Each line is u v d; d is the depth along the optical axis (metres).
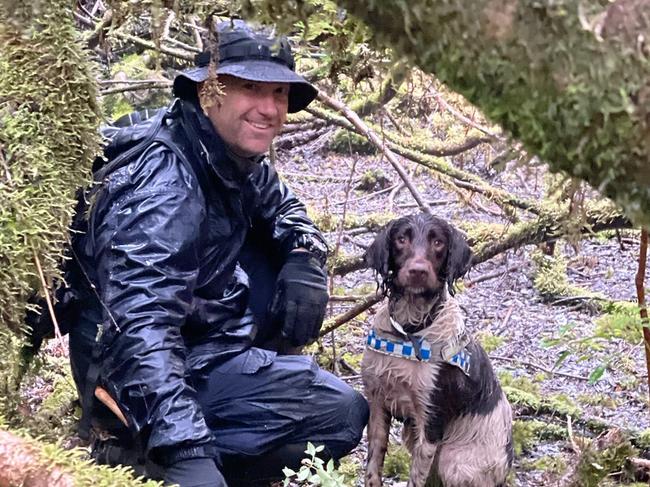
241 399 3.10
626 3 0.80
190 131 2.80
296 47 3.73
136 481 1.56
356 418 3.23
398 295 3.26
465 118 4.54
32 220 2.25
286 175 7.95
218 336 3.09
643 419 4.36
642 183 0.85
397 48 0.91
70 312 2.89
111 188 2.70
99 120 2.44
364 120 5.52
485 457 3.35
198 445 2.53
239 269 3.20
